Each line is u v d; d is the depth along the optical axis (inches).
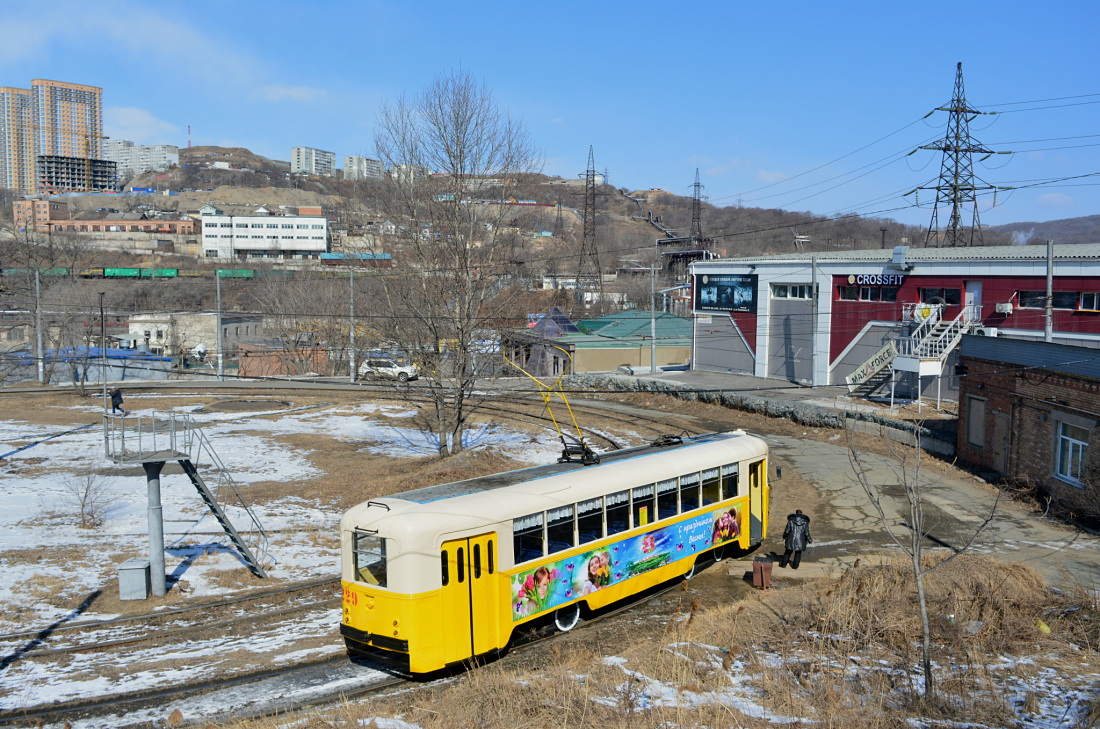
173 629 556.7
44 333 2127.2
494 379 1485.0
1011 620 491.2
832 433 1298.0
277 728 378.0
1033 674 417.1
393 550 461.4
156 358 2281.0
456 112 1061.1
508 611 502.3
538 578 523.8
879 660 443.8
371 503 490.6
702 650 469.4
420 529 461.4
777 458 1165.1
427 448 1264.8
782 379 1747.0
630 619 581.0
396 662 497.4
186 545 754.2
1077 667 427.2
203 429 1375.5
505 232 1128.8
